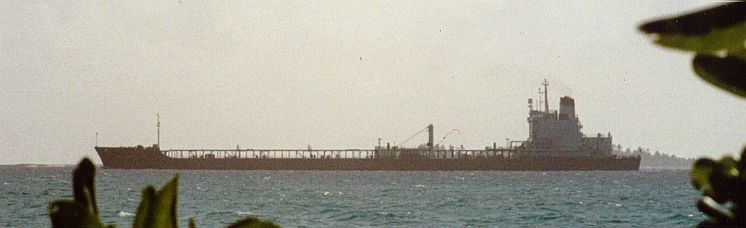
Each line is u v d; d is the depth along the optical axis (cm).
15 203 9994
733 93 315
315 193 13288
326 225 7244
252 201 10888
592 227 7238
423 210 9131
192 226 382
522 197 12406
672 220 7856
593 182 19575
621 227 7219
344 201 10931
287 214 8438
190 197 12019
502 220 7900
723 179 366
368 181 19450
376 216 8225
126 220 7400
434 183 18325
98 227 353
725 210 365
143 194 369
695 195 12938
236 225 380
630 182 19750
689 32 296
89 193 361
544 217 8288
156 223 365
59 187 15512
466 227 7169
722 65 317
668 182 19825
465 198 11912
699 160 385
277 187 15788
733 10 295
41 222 7269
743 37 296
